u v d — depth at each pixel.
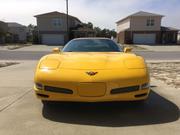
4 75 8.95
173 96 5.69
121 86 3.98
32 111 4.50
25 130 3.63
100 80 3.95
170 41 49.53
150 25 49.12
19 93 5.96
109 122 3.94
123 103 4.86
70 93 4.00
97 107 4.68
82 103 4.91
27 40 66.06
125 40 49.72
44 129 3.67
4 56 21.34
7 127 3.75
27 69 10.93
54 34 50.09
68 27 49.72
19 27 68.94
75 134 3.49
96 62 4.32
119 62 4.35
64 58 4.59
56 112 4.43
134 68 4.17
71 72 4.07
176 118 4.13
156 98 5.48
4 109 4.63
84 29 51.88
